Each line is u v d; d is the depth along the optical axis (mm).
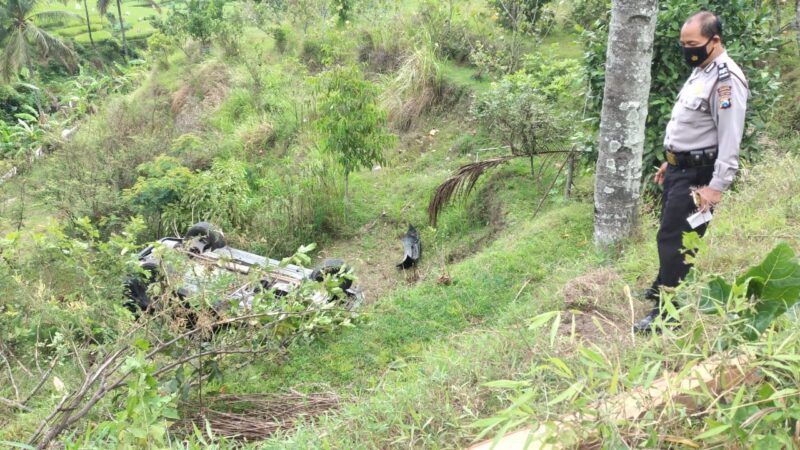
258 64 15375
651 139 6625
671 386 2115
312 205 9664
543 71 10555
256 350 5012
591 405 2262
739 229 4773
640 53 5445
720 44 3486
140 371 3238
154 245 5016
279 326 5219
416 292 6113
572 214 6918
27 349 5980
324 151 9828
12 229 10641
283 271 7027
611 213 5867
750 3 6770
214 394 4902
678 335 2502
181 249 5922
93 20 55906
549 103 9766
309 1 18000
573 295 4793
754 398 2146
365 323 5812
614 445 2016
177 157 12320
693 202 3664
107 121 16344
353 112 9133
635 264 5023
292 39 17188
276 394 4879
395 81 12766
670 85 6488
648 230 5965
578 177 8297
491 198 8859
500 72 11875
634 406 2266
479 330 4762
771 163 6195
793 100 8891
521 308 5043
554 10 13578
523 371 3344
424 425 2990
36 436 3705
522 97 8031
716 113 3475
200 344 4926
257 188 10992
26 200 12016
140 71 25344
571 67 10516
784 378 2152
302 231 9422
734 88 3402
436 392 3395
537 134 7969
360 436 3248
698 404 2199
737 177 6355
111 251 5312
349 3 16328
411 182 10273
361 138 9203
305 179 9820
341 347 5473
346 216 9672
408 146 11547
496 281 5988
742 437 2018
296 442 3422
